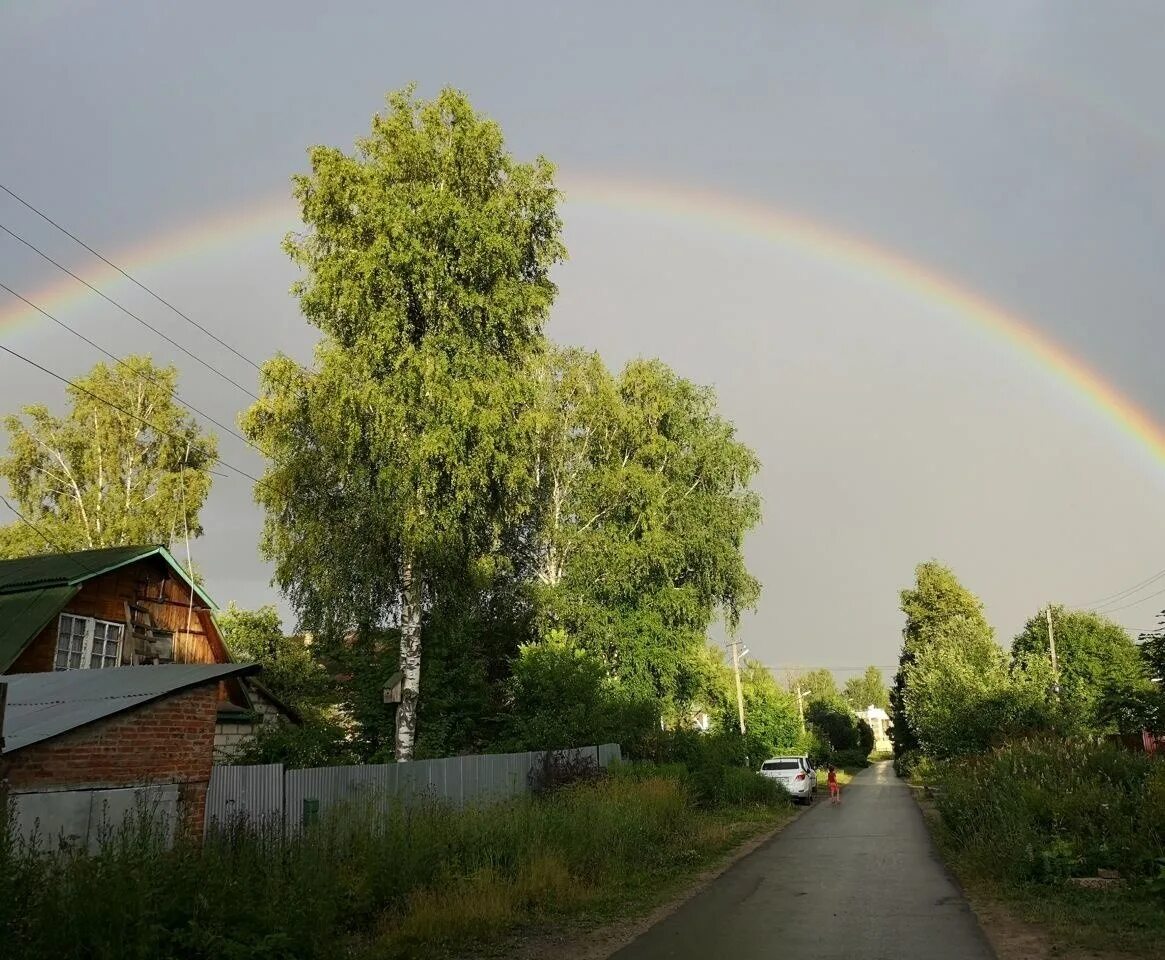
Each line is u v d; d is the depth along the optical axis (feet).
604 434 112.47
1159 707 53.42
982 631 205.16
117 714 32.60
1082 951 25.14
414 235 70.44
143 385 128.06
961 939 27.50
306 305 72.49
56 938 18.92
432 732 79.05
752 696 175.32
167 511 121.80
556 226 80.43
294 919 23.11
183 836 27.14
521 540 105.81
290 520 73.97
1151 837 35.24
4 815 22.24
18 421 123.54
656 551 106.22
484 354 73.67
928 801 99.45
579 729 76.18
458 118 77.41
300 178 74.43
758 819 79.25
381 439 68.44
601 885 39.14
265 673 104.99
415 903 30.63
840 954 25.85
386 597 72.49
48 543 116.88
